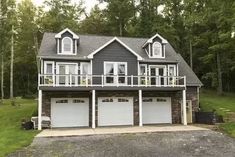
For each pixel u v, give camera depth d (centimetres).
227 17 2594
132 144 1652
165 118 2669
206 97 3619
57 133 2016
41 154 1436
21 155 1417
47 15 4453
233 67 3991
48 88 2278
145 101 2650
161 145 1627
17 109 3059
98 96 2505
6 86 5369
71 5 4638
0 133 2028
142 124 2562
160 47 2761
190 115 2669
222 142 1694
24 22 4338
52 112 2419
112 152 1470
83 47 2686
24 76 5409
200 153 1448
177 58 2792
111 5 4638
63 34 2538
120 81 2573
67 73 2497
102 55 2566
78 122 2466
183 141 1725
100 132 2064
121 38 3038
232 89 4741
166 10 4622
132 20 4728
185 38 4478
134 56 2636
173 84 2555
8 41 3619
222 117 2475
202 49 4666
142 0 4675
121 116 2541
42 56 2422
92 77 2497
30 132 2066
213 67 4191
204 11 2992
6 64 4712
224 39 3503
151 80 2691
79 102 2486
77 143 1678
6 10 3528
